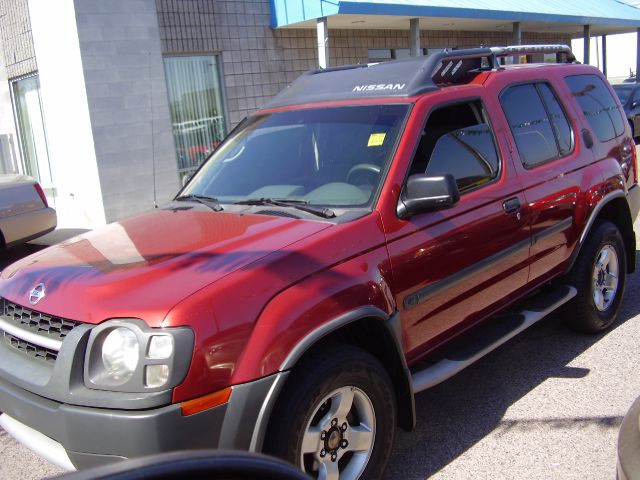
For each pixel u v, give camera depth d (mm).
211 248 3082
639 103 18156
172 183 11156
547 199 4383
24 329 2967
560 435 3777
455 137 3916
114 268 3020
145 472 1660
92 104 10094
